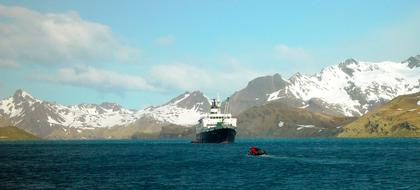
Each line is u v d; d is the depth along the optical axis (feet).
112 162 581.94
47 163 570.87
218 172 444.14
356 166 497.87
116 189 341.41
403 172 435.12
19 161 609.42
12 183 374.22
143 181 382.22
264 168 479.41
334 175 415.44
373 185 353.10
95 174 434.30
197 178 399.03
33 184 368.27
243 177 404.16
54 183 373.20
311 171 448.24
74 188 346.54
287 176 410.11
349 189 335.88
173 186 354.54
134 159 637.71
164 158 648.38
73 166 522.47
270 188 343.05
